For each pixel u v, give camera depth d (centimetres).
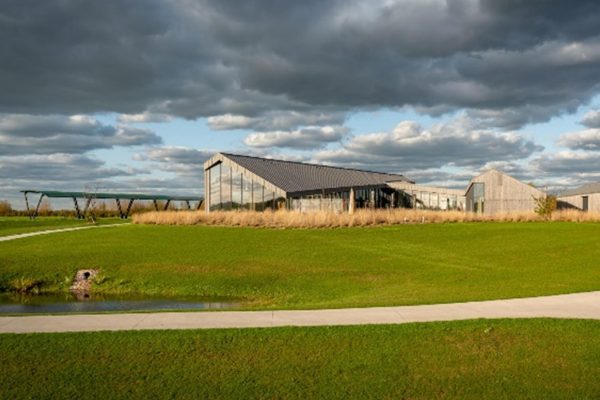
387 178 6681
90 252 2714
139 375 855
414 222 4069
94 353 941
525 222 4144
